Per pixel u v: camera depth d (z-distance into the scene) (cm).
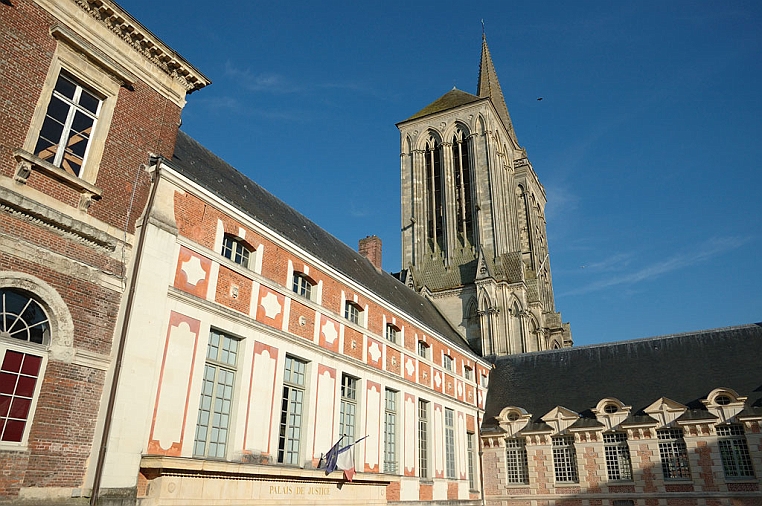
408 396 3191
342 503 2359
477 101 7200
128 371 1656
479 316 5812
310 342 2439
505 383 4381
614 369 4100
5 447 1392
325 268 2661
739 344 3859
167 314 1833
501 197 6944
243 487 1911
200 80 2170
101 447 1548
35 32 1642
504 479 3806
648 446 3484
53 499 1455
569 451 3706
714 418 3362
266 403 2144
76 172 1730
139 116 1939
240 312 2111
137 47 1961
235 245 2231
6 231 1490
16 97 1564
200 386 1906
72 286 1614
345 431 2634
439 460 3381
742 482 3219
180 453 1784
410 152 7494
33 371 1495
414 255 6838
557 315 7619
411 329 3400
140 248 1788
